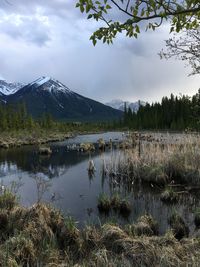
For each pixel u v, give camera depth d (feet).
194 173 42.11
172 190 37.17
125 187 43.11
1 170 58.29
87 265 17.42
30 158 75.25
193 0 9.09
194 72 16.42
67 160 71.26
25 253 18.63
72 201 35.96
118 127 300.81
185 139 55.52
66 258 19.04
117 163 55.98
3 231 22.52
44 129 215.92
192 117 25.39
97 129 282.15
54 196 38.17
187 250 18.71
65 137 165.68
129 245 19.65
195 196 36.94
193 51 15.52
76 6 8.87
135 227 23.80
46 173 55.01
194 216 29.01
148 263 17.51
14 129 184.55
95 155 77.66
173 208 32.71
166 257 17.26
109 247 20.43
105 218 29.50
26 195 38.27
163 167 45.73
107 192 40.57
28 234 20.56
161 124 238.48
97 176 51.52
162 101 261.85
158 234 24.66
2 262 16.97
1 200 26.50
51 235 21.47
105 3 8.82
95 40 10.01
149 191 40.75
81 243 20.67
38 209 24.04
